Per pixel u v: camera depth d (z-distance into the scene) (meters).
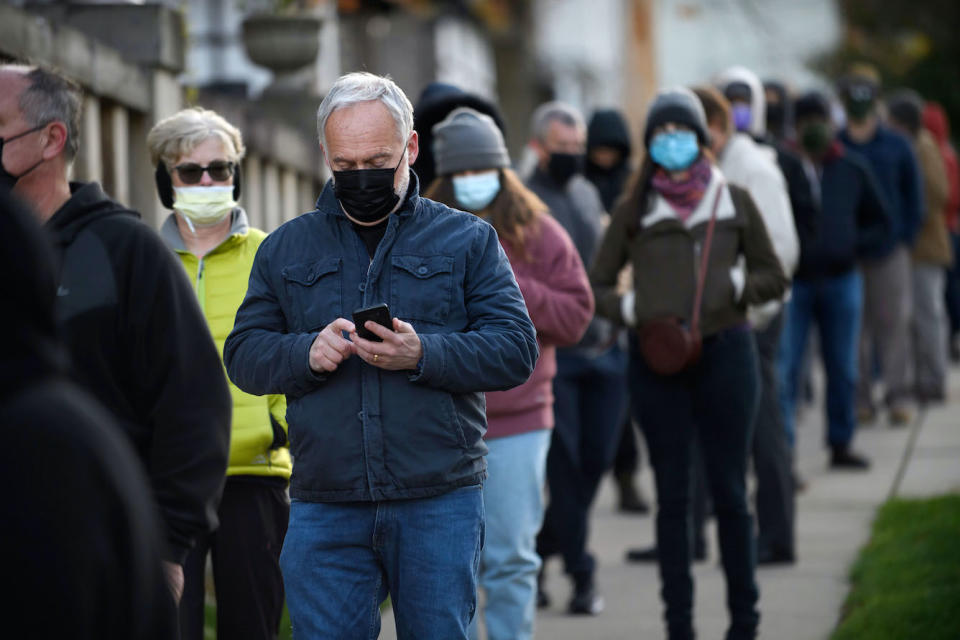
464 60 58.19
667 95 15.34
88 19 18.19
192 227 13.03
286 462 12.36
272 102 25.55
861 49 78.69
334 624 9.93
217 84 27.38
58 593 5.52
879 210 25.05
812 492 24.14
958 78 73.50
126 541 5.84
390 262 10.08
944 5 76.25
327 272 10.13
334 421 9.83
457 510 10.02
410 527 9.94
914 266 32.34
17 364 5.73
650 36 78.50
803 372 30.62
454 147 14.78
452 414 9.92
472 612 10.21
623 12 74.31
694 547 20.31
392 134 9.88
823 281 24.86
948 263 32.31
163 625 6.14
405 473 9.80
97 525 5.70
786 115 23.77
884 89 74.44
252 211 22.02
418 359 9.66
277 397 12.32
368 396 9.80
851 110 28.64
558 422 17.47
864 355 30.36
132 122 18.22
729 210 15.22
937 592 15.96
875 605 16.06
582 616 17.61
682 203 15.29
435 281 10.06
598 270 15.85
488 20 59.75
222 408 9.59
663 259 15.11
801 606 17.23
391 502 9.94
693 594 15.23
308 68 25.98
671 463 15.20
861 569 18.28
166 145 12.79
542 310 14.32
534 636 16.59
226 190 12.83
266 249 10.48
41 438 5.62
